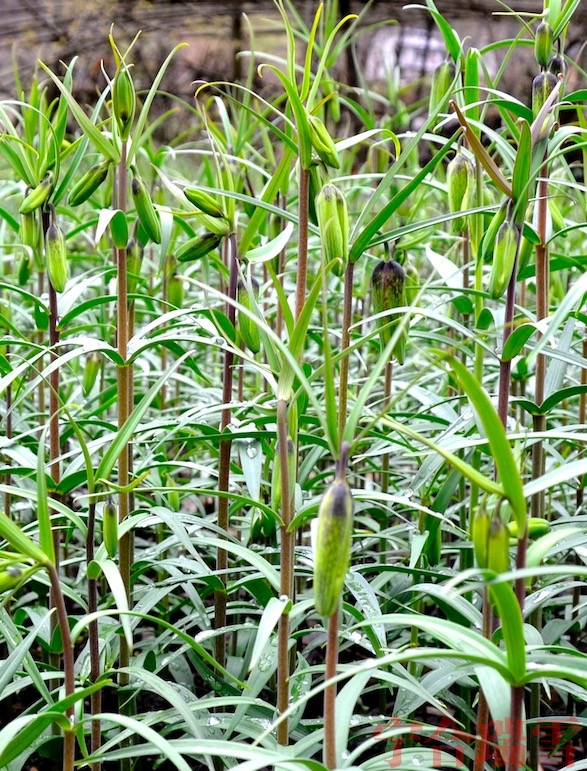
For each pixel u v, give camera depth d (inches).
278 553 33.5
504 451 25.6
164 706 35.5
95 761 28.7
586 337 35.0
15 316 50.2
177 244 46.2
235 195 31.2
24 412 40.8
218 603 32.9
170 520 30.4
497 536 26.0
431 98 33.9
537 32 31.8
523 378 35.8
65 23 105.0
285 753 28.2
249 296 30.9
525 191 28.6
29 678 30.7
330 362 25.9
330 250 29.9
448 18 94.2
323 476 33.9
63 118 32.1
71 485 32.4
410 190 29.5
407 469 42.3
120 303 31.9
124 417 32.3
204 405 34.0
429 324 42.4
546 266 32.7
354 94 92.0
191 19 105.5
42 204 32.6
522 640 26.0
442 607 33.0
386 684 31.3
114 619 32.9
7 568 27.0
